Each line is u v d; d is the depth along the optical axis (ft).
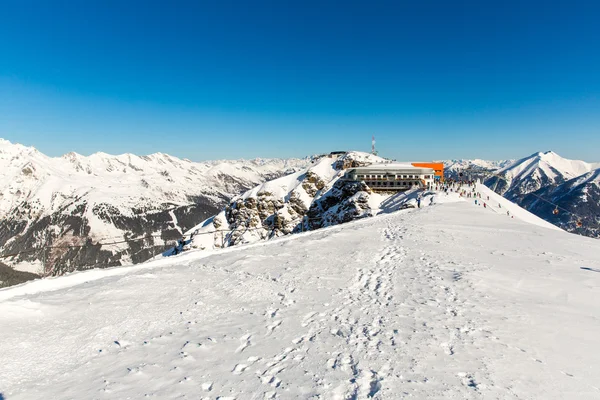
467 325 39.60
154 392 27.27
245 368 30.81
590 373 29.96
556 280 58.34
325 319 42.29
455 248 86.94
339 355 32.94
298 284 57.31
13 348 33.78
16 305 42.80
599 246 90.79
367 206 417.90
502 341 35.63
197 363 31.68
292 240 106.63
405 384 27.48
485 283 56.24
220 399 26.30
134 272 71.77
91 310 44.04
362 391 26.89
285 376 29.40
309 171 649.20
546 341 35.83
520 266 67.92
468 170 472.44
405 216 165.07
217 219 637.30
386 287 55.36
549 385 27.84
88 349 34.42
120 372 30.14
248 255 81.10
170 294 51.47
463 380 28.17
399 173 461.78
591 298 49.78
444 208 190.60
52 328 38.70
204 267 69.41
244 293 52.49
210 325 40.60
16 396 26.63
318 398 26.05
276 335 37.70
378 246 90.79
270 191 644.69
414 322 40.60
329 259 75.92
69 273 72.90
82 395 26.78
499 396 26.03
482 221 139.64
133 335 37.70
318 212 533.96
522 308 45.32
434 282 57.26
